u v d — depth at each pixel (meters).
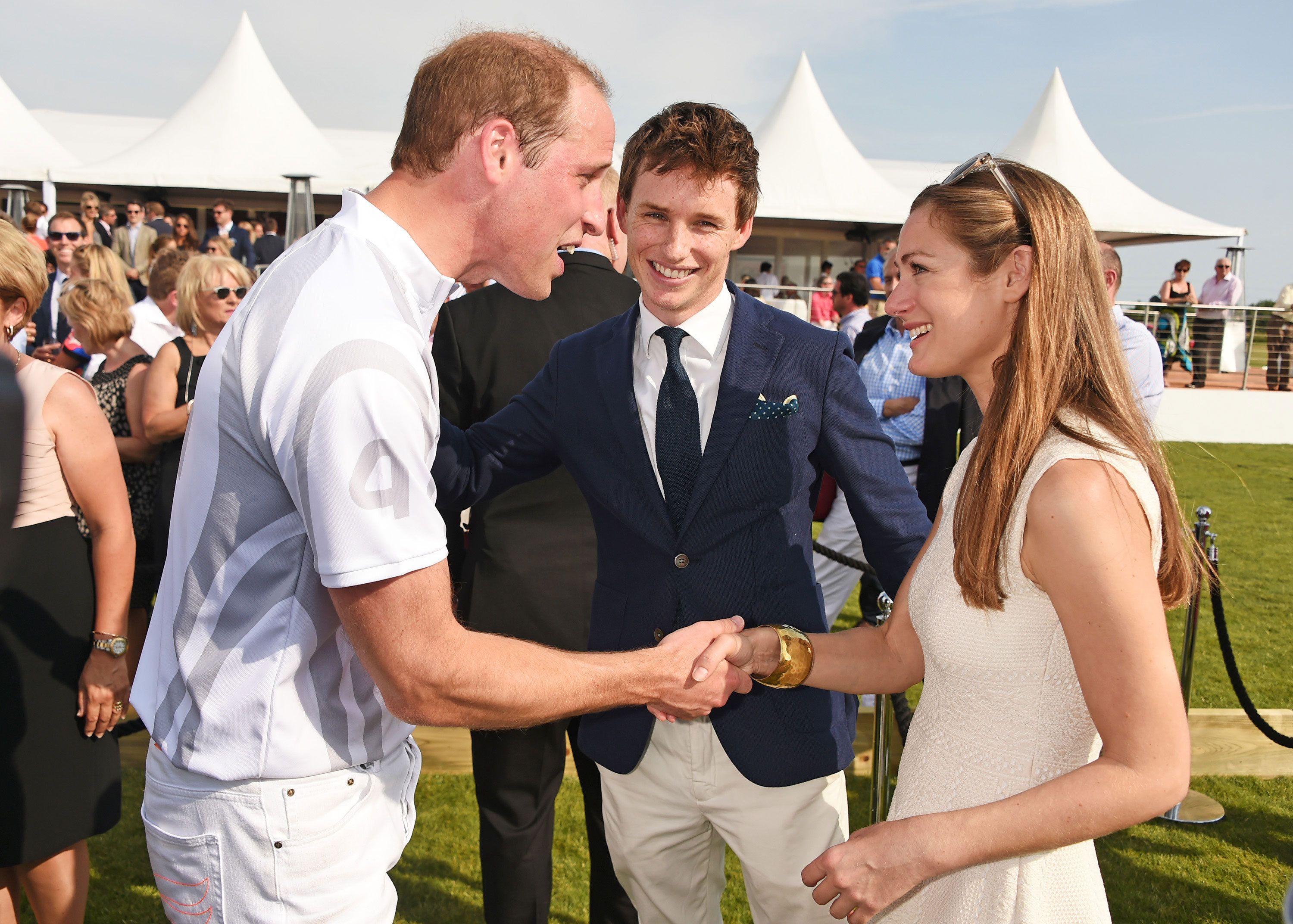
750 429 1.64
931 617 1.31
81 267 4.55
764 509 1.65
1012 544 1.15
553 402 1.83
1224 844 3.08
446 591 1.14
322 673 1.23
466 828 3.09
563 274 2.31
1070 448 1.11
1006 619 1.19
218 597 1.19
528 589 2.21
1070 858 1.26
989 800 1.24
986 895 1.26
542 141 1.22
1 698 1.84
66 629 1.92
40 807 1.89
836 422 1.65
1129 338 3.94
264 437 1.12
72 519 1.98
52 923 2.04
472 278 1.32
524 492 2.21
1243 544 7.52
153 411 3.25
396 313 1.16
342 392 1.07
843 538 4.11
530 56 1.22
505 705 1.19
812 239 20.02
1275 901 2.78
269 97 15.09
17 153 14.62
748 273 19.92
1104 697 1.06
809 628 1.68
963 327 1.25
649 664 1.39
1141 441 1.15
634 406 1.70
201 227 17.52
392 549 1.08
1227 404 13.58
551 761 2.25
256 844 1.21
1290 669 4.79
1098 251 1.22
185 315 3.35
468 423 2.31
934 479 4.22
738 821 1.73
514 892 2.26
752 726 1.67
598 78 1.32
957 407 4.14
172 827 1.25
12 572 1.85
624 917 2.32
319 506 1.08
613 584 1.78
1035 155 18.09
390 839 1.34
